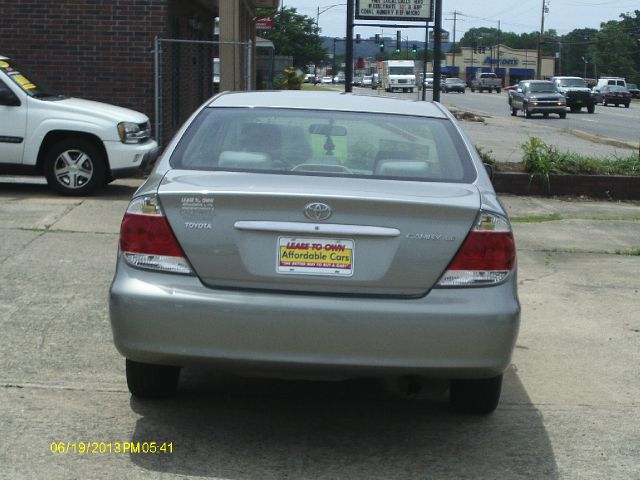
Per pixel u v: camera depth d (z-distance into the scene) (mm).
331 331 4293
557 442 4895
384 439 4875
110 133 12383
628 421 5227
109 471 4336
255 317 4301
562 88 53188
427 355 4332
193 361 4402
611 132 34312
